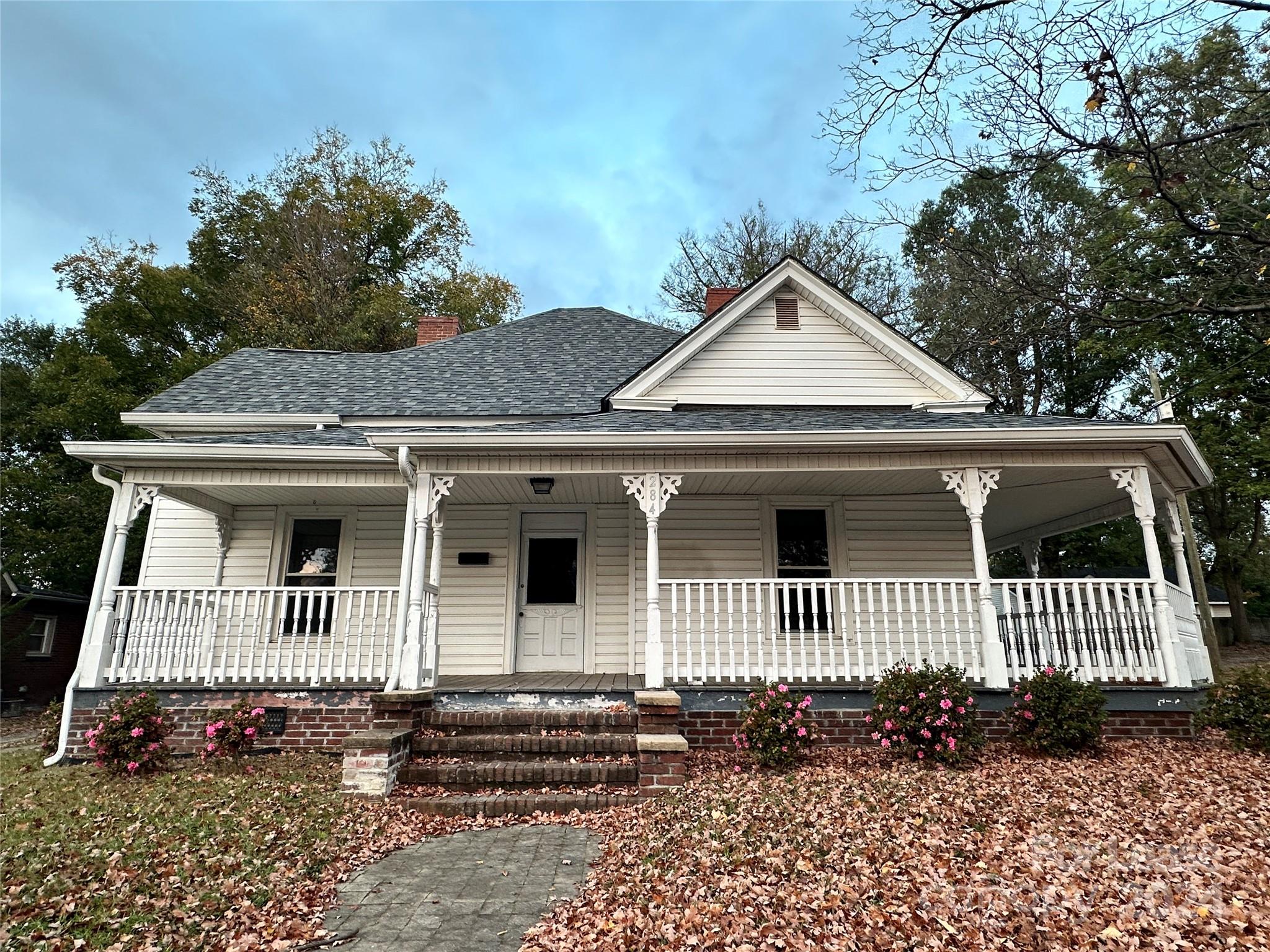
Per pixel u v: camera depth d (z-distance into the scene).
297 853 4.90
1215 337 14.09
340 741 8.00
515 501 10.63
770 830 5.09
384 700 6.94
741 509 10.55
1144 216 10.09
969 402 10.62
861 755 7.20
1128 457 8.01
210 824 5.41
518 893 4.31
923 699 6.77
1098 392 20.64
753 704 7.04
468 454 8.12
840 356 10.99
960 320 13.41
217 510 10.43
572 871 4.68
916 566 10.40
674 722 6.85
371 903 4.19
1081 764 6.61
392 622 10.34
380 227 31.77
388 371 12.88
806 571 10.40
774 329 11.07
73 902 4.03
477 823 5.72
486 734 7.16
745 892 4.14
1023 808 5.40
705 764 7.08
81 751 8.04
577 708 7.54
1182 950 3.43
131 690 7.89
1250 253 6.81
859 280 27.28
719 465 8.16
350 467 8.53
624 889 4.27
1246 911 3.75
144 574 10.79
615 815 5.80
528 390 11.65
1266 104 6.59
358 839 5.26
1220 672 11.42
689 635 7.86
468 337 14.44
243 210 31.11
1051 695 7.01
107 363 23.03
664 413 10.30
